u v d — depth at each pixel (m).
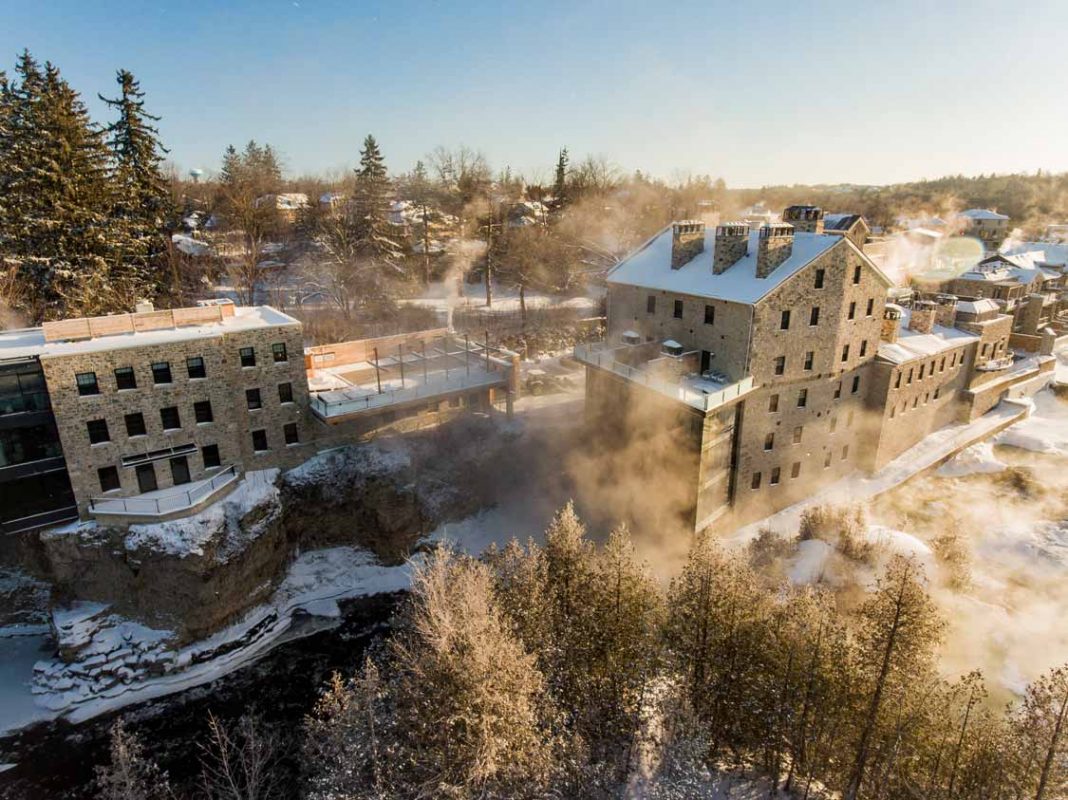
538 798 20.20
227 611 34.41
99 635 32.81
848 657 21.06
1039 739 18.31
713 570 23.20
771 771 23.88
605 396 42.16
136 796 23.33
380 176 70.94
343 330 61.06
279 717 30.50
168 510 33.06
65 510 32.75
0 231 46.88
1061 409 55.12
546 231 87.81
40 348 31.94
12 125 47.97
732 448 37.19
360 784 20.47
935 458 45.75
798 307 35.97
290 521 39.03
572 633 23.92
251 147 111.50
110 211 52.12
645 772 21.73
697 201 109.81
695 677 23.19
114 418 33.16
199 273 64.75
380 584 39.53
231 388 36.53
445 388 42.00
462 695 19.17
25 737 29.44
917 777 20.34
